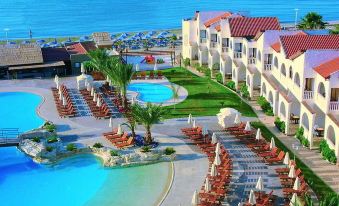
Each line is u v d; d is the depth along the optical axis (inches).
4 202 1584.6
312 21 3447.3
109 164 1813.5
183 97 2659.9
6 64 3097.9
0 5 7367.1
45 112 2427.4
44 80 3051.2
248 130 2033.7
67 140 2049.7
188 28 3521.2
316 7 6707.7
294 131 2107.5
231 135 2070.6
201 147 1923.0
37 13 6648.6
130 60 3631.9
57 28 5610.2
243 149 1923.0
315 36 2273.6
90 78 2795.3
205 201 1473.9
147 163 1824.6
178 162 1819.6
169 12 6574.8
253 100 2581.2
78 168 1823.3
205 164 1795.0
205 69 3196.4
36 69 3132.4
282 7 6732.3
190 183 1648.6
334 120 1797.5
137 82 2977.4
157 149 1911.9
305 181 1638.8
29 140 1994.3
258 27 2888.8
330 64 1911.9
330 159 1780.3
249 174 1701.5
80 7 7126.0
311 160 1822.1
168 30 5044.3
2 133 2130.9
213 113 2372.0
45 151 1904.5
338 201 1098.7
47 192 1648.6
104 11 6776.6
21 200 1596.9
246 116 2325.3
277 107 2309.3
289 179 1601.9
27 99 2679.6
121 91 2479.1
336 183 1635.1
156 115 1935.3
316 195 1551.4
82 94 2691.9
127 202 1547.7
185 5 7140.8
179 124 2222.0
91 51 2925.7
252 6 6850.4
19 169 1825.8
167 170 1761.8
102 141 2028.8
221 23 2955.2
